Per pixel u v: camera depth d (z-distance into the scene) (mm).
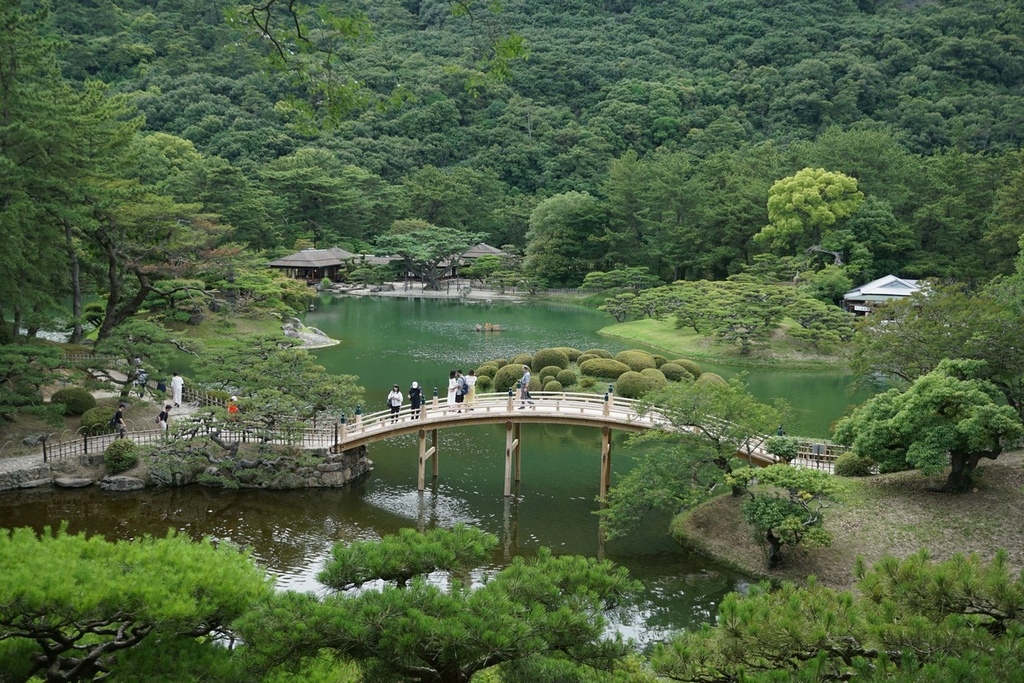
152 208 40250
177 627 10680
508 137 131625
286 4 12172
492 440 37969
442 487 31234
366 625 9844
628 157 93062
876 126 118625
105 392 38594
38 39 32375
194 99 125562
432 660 10234
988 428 23953
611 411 31328
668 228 84500
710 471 25828
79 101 35531
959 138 103938
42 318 33438
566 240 92438
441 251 96562
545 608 10656
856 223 73500
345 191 103250
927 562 11008
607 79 151375
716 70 149750
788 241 75500
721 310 56156
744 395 26953
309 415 30969
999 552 10328
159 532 26031
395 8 175625
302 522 27375
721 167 88875
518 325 71188
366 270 94562
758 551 24594
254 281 56031
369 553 11688
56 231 34406
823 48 153000
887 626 9344
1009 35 136375
